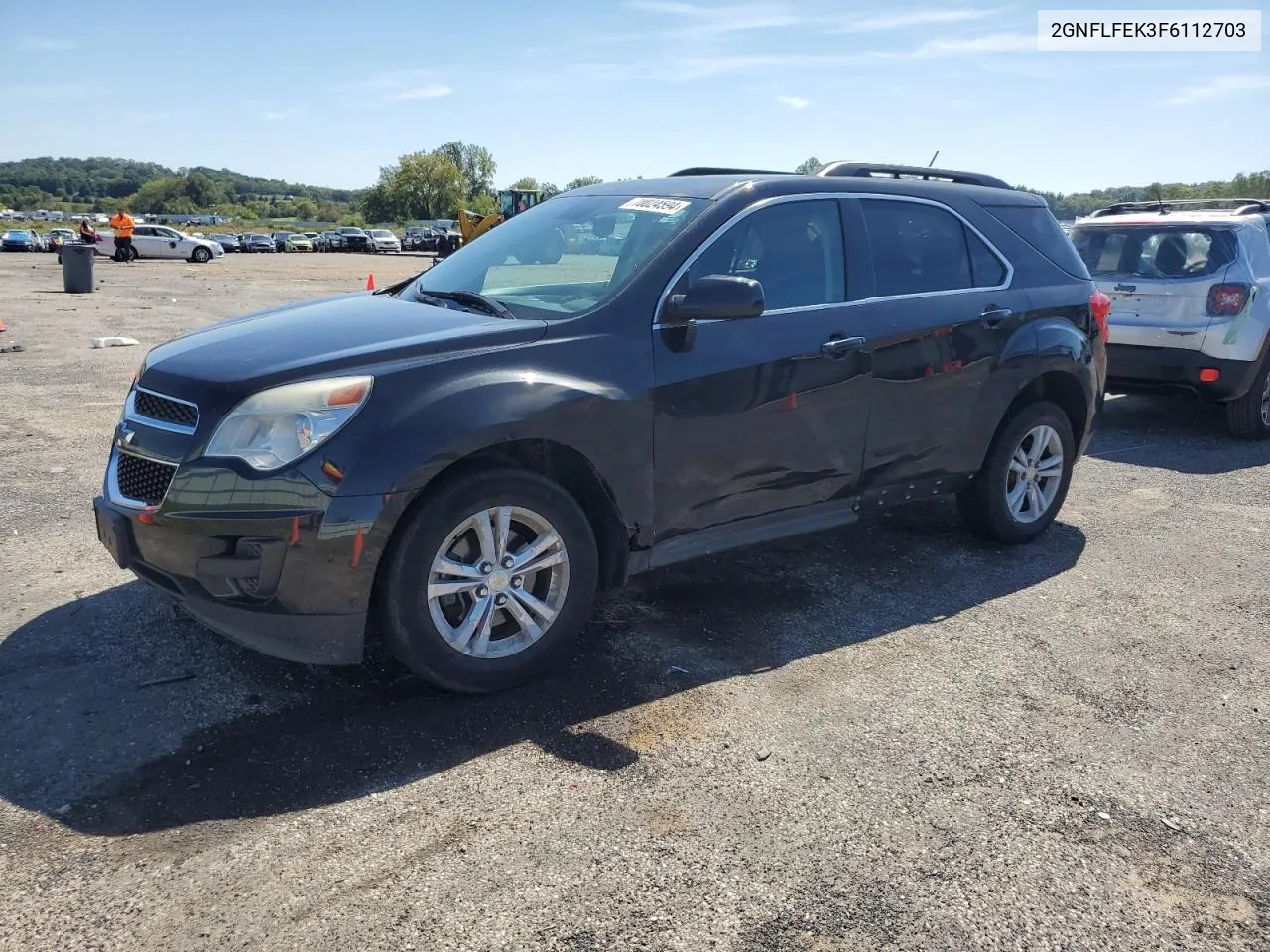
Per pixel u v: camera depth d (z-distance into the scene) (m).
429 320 3.86
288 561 3.24
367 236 67.56
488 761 3.27
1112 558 5.46
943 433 4.95
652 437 3.91
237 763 3.21
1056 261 5.55
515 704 3.65
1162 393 8.50
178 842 2.80
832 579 5.02
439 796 3.06
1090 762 3.40
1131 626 4.56
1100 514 6.29
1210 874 2.84
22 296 19.69
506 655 3.67
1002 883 2.76
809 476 4.48
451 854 2.79
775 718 3.61
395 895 2.62
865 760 3.36
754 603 4.68
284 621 3.30
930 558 5.38
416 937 2.47
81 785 3.05
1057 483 5.66
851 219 4.67
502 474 3.55
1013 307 5.18
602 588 4.09
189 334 4.21
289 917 2.53
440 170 137.50
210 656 3.92
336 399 3.31
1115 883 2.78
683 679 3.89
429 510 3.41
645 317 3.94
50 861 2.71
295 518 3.21
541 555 3.72
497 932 2.50
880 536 5.70
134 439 3.56
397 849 2.80
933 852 2.88
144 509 3.42
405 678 3.81
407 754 3.29
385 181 139.50
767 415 4.23
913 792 3.18
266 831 2.87
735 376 4.10
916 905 2.66
